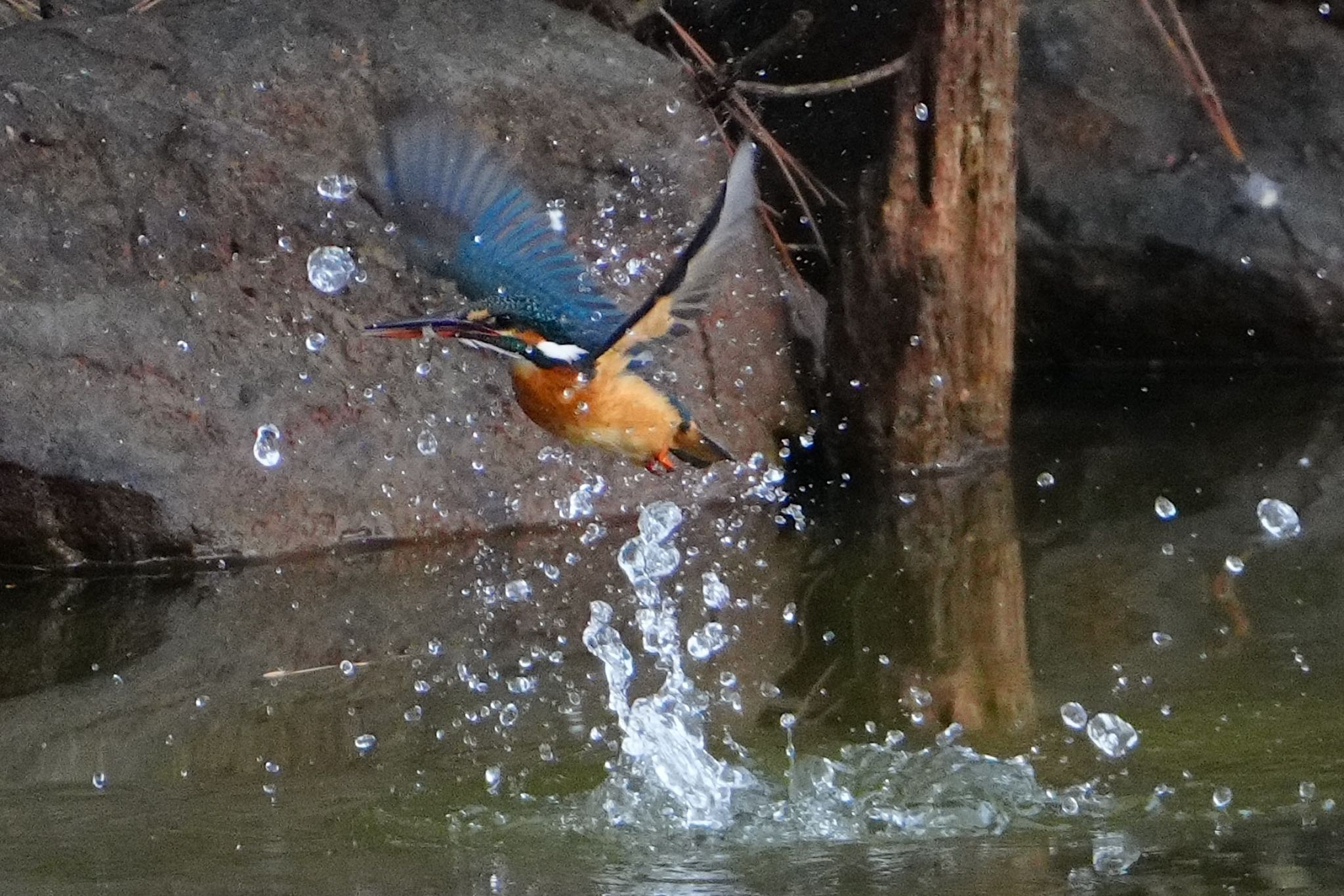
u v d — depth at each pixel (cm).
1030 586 942
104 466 1038
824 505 1183
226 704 771
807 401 1303
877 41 1313
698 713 738
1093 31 1670
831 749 681
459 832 601
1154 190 1619
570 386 626
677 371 1212
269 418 1095
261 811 627
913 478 1252
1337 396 1471
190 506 1053
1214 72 1673
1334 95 1639
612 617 912
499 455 1148
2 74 1141
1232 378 1588
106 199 1128
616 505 1172
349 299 1144
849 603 923
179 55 1182
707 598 942
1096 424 1409
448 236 632
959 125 1244
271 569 1041
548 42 1265
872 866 555
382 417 1127
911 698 750
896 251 1265
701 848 581
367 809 627
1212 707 718
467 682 801
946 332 1267
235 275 1133
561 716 744
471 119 1196
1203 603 887
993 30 1233
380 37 1215
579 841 591
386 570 1034
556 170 1213
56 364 1061
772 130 1371
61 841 596
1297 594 893
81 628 914
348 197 1159
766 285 1279
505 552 1073
